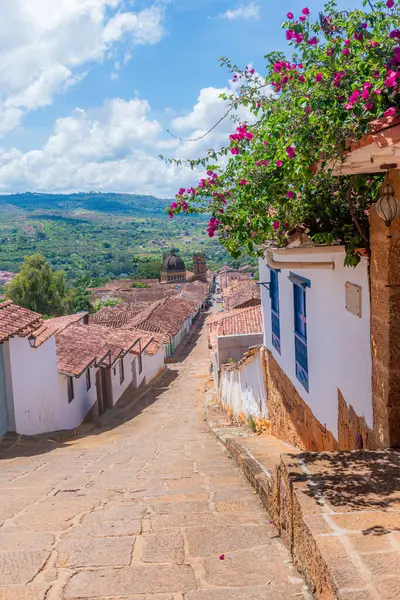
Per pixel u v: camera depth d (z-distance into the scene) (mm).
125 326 32281
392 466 3535
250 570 3088
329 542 2551
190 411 17828
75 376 14062
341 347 5445
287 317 8195
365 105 3344
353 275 4957
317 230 4848
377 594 2100
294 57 4105
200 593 2830
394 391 4145
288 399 8359
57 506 5016
